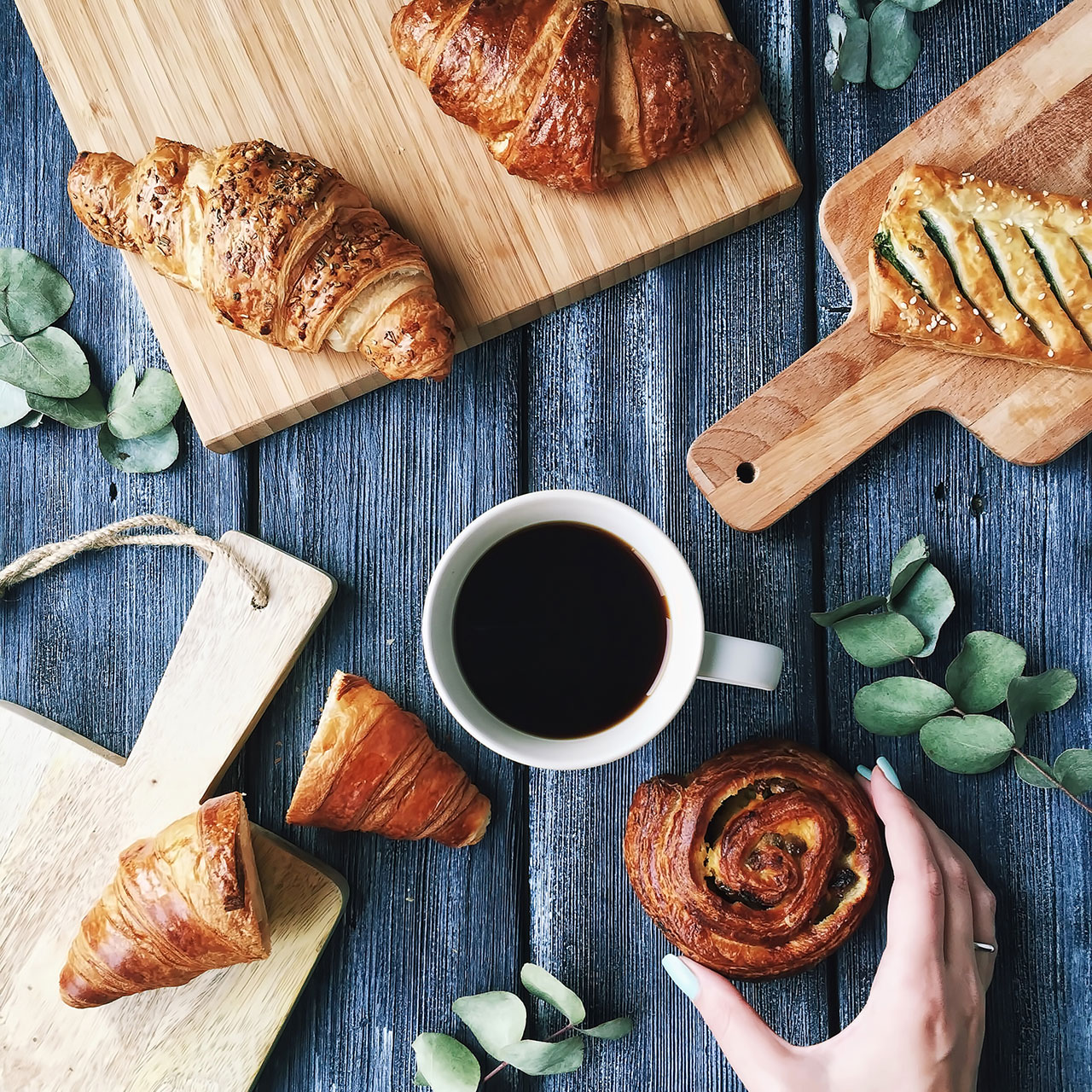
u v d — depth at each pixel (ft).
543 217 2.51
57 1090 2.54
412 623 2.61
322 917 2.54
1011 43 2.57
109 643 2.64
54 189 2.64
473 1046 2.60
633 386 2.60
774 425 2.49
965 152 2.48
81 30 2.52
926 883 2.45
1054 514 2.57
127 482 2.64
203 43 2.52
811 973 2.58
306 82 2.51
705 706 2.59
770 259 2.58
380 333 2.42
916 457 2.58
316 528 2.62
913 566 2.50
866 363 2.48
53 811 2.56
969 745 2.49
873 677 2.58
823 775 2.47
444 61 2.38
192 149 2.43
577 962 2.60
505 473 2.61
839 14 2.56
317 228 2.37
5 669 2.64
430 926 2.60
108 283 2.64
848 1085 2.41
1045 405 2.47
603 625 2.44
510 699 2.44
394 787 2.47
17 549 2.65
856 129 2.58
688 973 2.49
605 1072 2.59
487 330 2.55
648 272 2.59
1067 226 2.44
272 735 2.61
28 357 2.59
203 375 2.52
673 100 2.39
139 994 2.54
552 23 2.37
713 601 2.59
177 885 2.42
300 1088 2.60
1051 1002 2.56
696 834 2.44
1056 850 2.56
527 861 2.60
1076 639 2.57
